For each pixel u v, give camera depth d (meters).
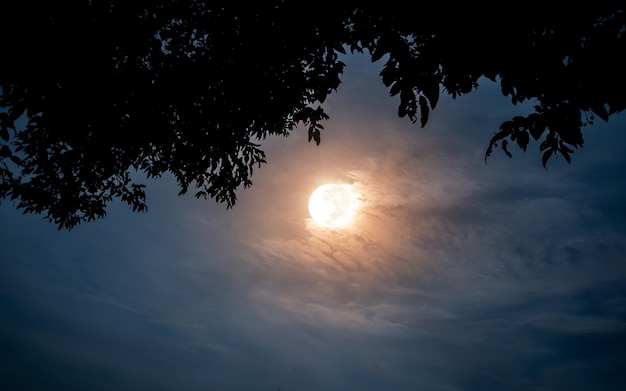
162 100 4.01
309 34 3.51
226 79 4.09
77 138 4.19
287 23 3.46
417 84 2.65
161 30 4.06
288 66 4.01
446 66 2.53
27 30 3.16
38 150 4.50
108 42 3.58
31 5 3.14
